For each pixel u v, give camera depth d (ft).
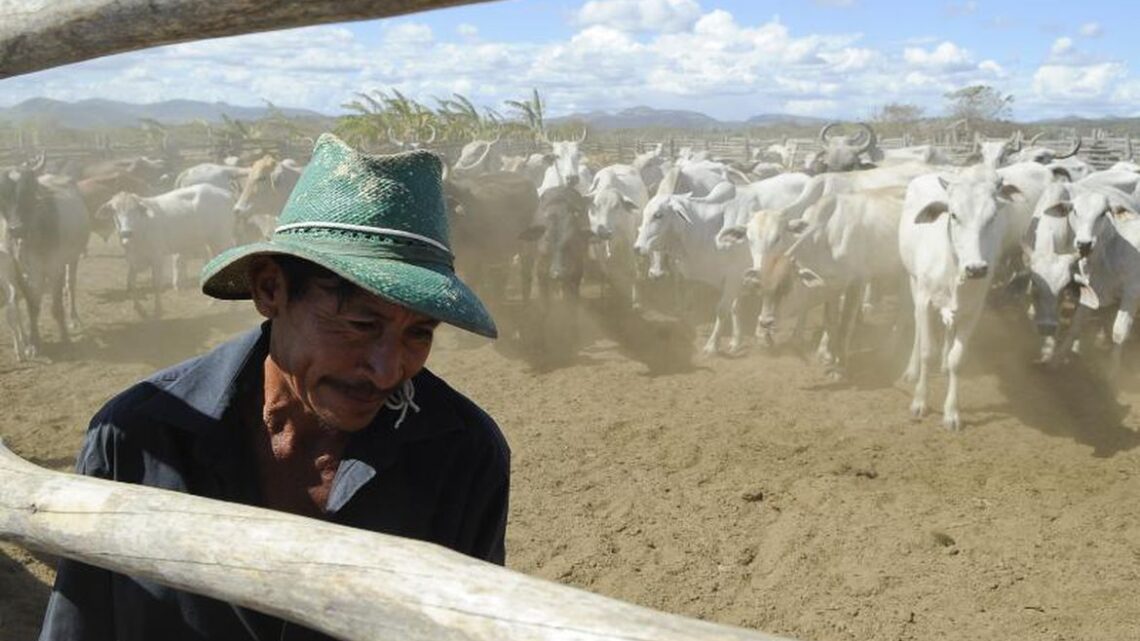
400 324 4.35
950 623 15.55
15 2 5.11
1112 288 30.35
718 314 33.37
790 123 203.72
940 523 19.36
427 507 4.88
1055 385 29.37
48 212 32.01
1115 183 40.93
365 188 4.32
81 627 4.82
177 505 3.91
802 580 17.02
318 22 4.64
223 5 4.71
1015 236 34.78
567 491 20.97
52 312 35.27
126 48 5.09
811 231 30.35
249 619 4.55
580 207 35.99
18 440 23.67
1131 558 17.75
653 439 24.47
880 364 31.89
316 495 4.84
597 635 2.84
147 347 34.12
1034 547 18.26
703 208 34.01
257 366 4.83
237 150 99.60
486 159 68.95
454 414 4.98
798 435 24.82
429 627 3.14
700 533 18.90
